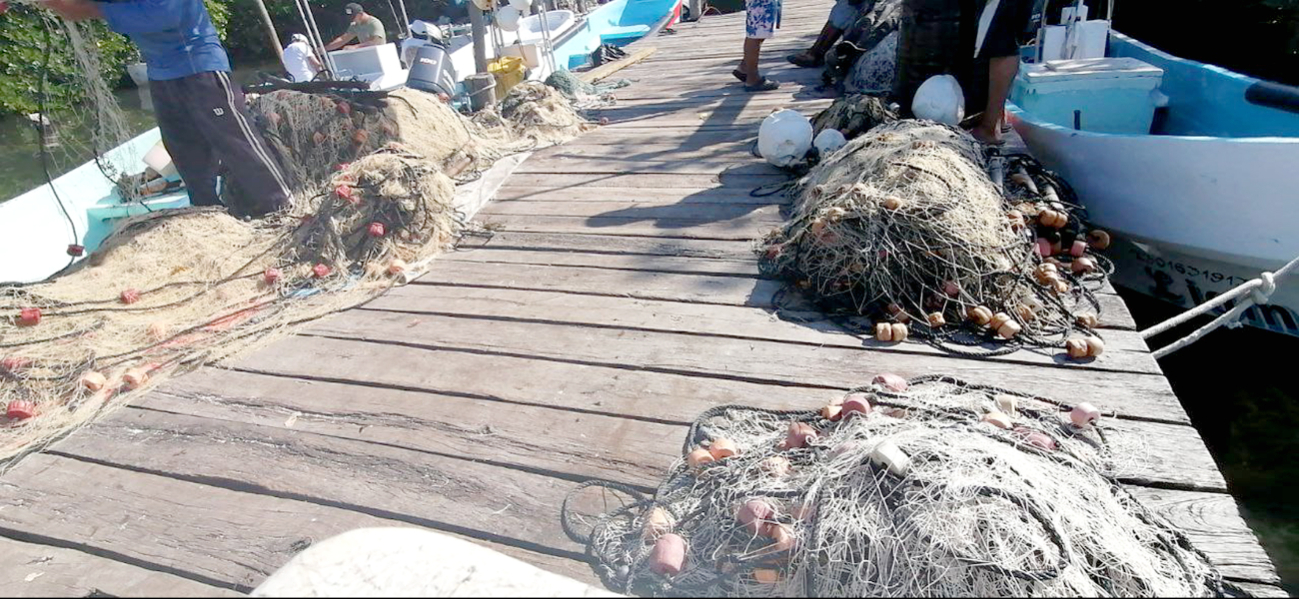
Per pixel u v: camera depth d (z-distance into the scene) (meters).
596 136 5.77
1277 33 9.48
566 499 2.24
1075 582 1.58
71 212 4.89
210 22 4.26
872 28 6.47
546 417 2.61
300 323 3.39
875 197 3.04
